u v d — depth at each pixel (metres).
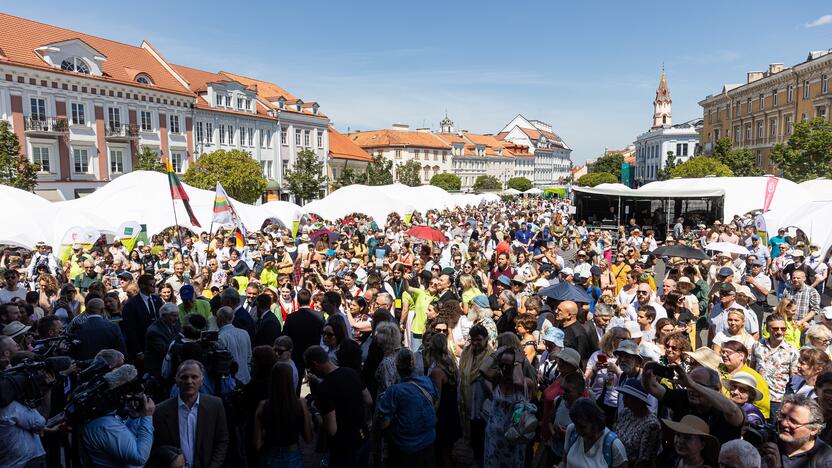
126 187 20.77
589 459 4.34
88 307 7.59
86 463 4.70
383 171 68.88
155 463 4.30
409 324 9.79
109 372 4.83
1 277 11.47
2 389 4.84
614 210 31.69
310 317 8.17
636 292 9.46
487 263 14.30
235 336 7.38
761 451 4.25
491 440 5.82
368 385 7.25
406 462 5.61
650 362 4.75
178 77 50.47
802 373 5.71
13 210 17.05
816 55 58.66
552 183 163.50
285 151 61.41
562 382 5.20
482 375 5.95
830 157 43.19
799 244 15.09
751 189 27.44
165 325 7.45
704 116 84.75
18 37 37.81
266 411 5.07
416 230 16.80
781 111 61.97
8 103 35.31
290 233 23.22
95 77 40.62
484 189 103.94
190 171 41.03
